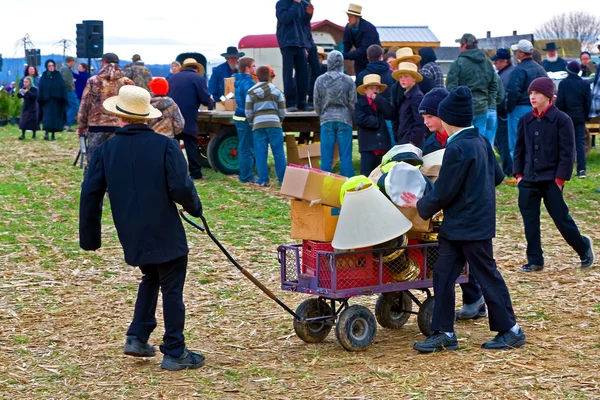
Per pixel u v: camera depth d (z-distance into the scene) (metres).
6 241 11.91
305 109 17.92
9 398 6.23
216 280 10.06
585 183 17.22
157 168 6.65
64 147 23.91
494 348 7.15
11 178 17.55
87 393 6.33
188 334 7.95
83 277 10.20
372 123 14.74
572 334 7.57
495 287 7.11
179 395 6.25
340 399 6.03
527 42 16.75
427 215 6.99
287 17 17.33
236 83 17.25
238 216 14.09
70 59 30.58
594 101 17.66
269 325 8.24
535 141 10.10
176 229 6.74
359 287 7.15
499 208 14.77
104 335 7.94
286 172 7.29
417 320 7.78
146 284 6.99
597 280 9.74
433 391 6.11
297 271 7.39
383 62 14.95
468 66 15.85
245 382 6.51
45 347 7.55
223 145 18.41
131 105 6.74
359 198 6.98
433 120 7.94
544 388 6.11
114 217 6.76
